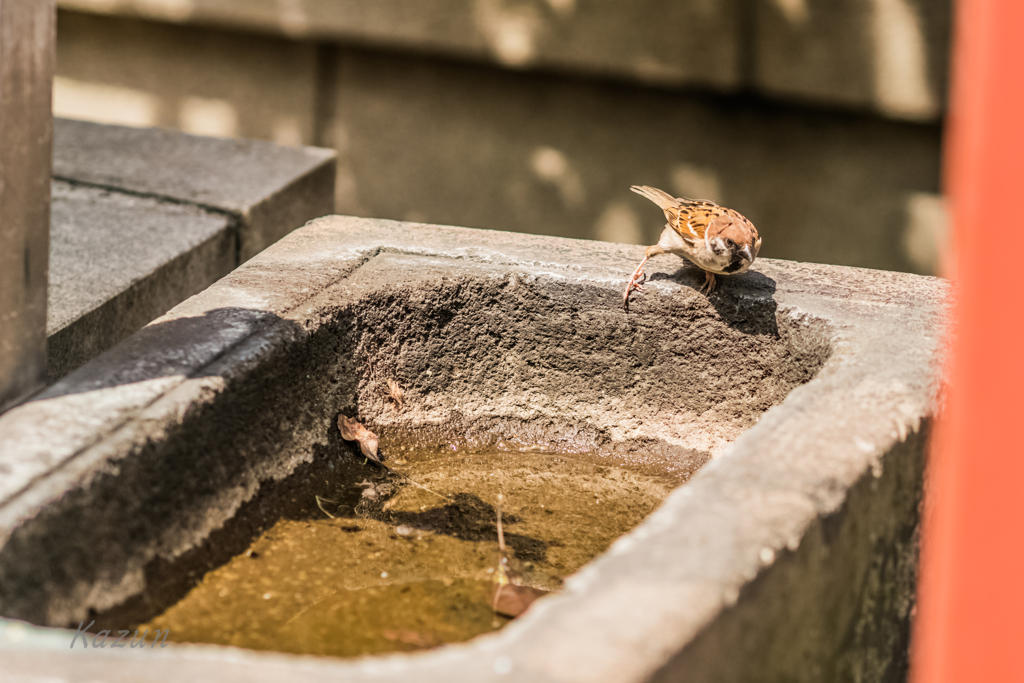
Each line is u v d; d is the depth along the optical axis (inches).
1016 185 46.1
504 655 51.9
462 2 266.2
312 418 106.0
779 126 261.0
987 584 50.8
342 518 99.8
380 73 288.2
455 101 285.4
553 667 50.8
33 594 68.7
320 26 278.4
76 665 51.8
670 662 53.1
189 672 51.1
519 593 88.8
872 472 76.7
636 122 272.7
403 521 100.8
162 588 81.1
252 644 78.2
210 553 87.6
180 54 301.7
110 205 180.2
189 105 305.7
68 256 155.9
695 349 117.5
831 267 123.3
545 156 283.0
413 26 271.7
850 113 252.7
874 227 259.3
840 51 241.9
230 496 91.4
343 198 301.3
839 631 76.6
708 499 69.0
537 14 261.9
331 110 295.3
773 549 63.6
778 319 112.3
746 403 116.8
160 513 81.5
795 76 246.8
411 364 119.5
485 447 120.6
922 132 248.4
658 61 256.4
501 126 284.0
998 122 46.1
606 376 122.0
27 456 74.0
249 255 185.3
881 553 82.3
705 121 267.1
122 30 304.0
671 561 61.2
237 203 184.5
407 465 114.0
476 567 93.7
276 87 297.4
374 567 92.0
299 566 90.5
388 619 83.6
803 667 71.0
